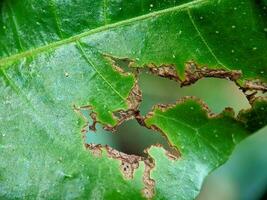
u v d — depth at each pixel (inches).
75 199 5.2
